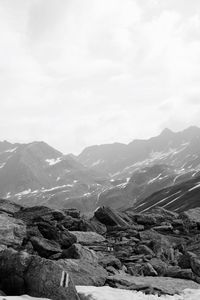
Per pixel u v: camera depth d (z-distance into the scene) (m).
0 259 18.47
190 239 36.59
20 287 17.59
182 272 25.25
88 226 38.72
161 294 20.98
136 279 23.47
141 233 36.78
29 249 27.62
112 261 26.59
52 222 34.00
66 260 23.97
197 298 20.50
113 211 43.69
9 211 38.59
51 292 17.14
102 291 20.02
